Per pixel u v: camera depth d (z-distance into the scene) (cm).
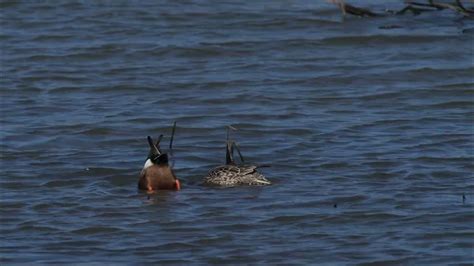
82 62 4184
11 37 4509
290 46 4341
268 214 2548
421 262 2272
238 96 3703
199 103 3647
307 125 3353
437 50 4238
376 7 4919
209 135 3281
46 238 2425
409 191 2706
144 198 2669
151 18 4747
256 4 4950
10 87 3847
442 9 4803
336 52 4275
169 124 3391
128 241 2402
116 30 4588
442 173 2853
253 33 4525
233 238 2411
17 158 3042
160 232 2450
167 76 3981
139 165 2972
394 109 3547
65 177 2862
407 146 3108
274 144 3167
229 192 2702
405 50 4259
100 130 3325
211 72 4028
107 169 2923
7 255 2323
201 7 4900
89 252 2345
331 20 4669
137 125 3384
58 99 3709
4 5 4944
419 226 2469
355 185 2762
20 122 3425
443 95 3703
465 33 4438
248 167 2780
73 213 2575
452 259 2284
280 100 3666
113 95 3769
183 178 2842
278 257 2309
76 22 4706
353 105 3600
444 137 3191
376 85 3841
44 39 4481
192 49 4300
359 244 2373
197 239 2405
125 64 4150
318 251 2341
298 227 2475
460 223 2481
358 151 3069
